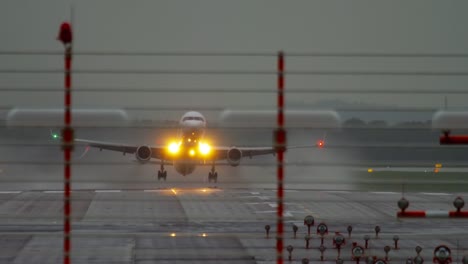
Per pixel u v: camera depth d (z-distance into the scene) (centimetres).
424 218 3444
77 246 13800
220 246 13900
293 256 12650
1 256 13175
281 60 3177
